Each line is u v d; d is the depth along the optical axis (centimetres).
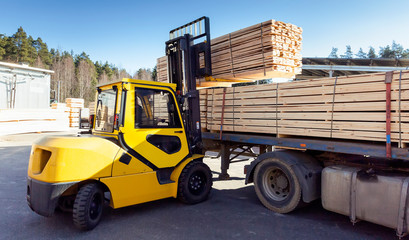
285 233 385
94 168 391
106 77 9256
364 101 376
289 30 534
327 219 438
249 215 453
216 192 585
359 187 376
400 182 339
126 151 432
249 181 519
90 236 377
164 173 491
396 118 344
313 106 430
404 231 334
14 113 1608
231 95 557
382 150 358
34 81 2136
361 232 389
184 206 498
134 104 448
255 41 529
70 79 7362
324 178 419
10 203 513
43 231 394
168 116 497
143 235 380
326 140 437
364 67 1307
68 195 426
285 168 449
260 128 504
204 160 991
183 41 562
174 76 595
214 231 392
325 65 1333
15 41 8775
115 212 470
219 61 604
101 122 490
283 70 526
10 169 800
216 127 587
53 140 394
